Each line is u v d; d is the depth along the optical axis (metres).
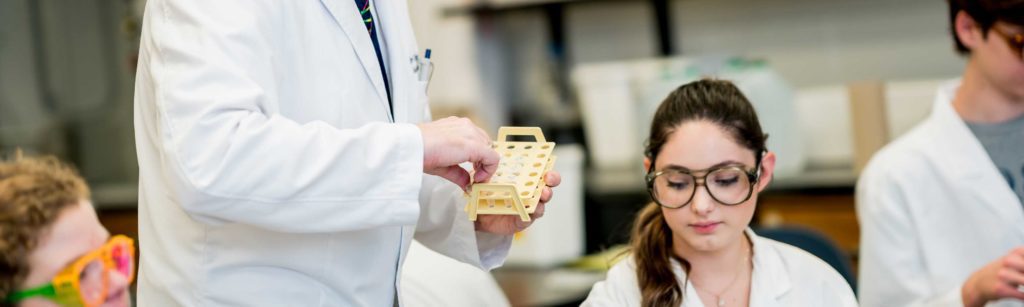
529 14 4.12
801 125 3.53
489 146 1.25
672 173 1.39
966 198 1.76
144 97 1.28
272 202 1.13
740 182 1.39
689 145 1.38
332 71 1.31
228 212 1.12
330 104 1.30
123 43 4.50
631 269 1.52
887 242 1.83
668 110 1.46
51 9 4.53
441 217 1.53
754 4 3.81
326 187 1.15
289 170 1.13
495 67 4.14
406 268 1.71
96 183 4.60
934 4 3.50
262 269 1.27
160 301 1.30
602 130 3.78
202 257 1.26
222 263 1.26
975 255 1.76
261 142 1.12
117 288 1.09
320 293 1.30
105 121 4.57
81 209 1.09
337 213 1.16
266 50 1.21
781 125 3.34
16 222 1.01
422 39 4.05
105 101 4.56
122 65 4.52
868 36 3.64
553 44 4.11
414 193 1.18
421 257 1.76
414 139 1.20
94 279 1.07
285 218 1.15
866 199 1.88
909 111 3.27
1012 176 1.76
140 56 1.30
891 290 1.82
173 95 1.13
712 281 1.47
